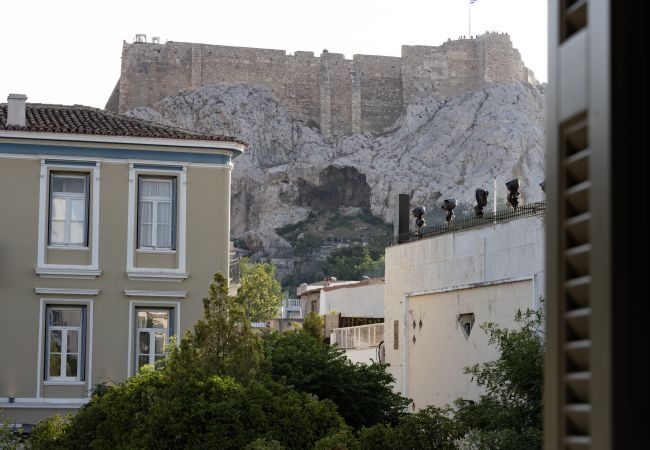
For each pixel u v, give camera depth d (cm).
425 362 5169
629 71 387
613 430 375
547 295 457
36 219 5566
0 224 5544
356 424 4503
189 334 3866
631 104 386
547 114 471
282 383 4012
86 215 5619
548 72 471
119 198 5638
